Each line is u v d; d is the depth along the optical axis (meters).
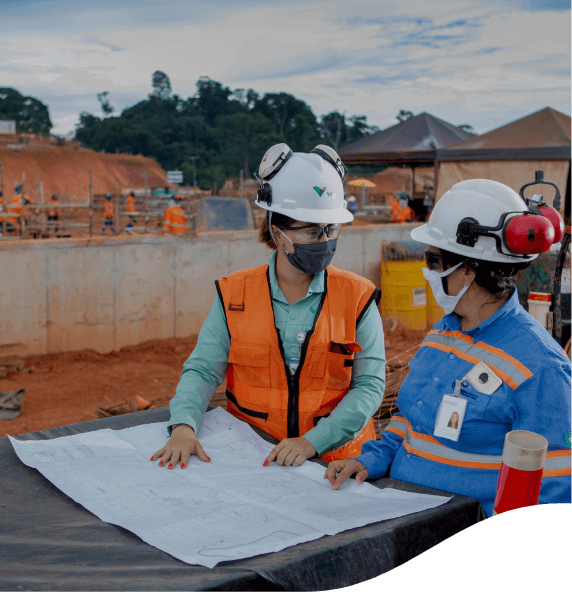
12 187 75.06
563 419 1.62
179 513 1.65
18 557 1.43
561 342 2.77
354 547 1.45
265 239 2.50
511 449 1.36
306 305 2.42
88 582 1.28
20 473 1.99
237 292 2.46
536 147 13.51
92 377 8.17
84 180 86.75
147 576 1.30
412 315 10.47
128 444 2.21
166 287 9.62
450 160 14.61
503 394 1.70
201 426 2.37
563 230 2.47
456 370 1.80
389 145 19.34
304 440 2.20
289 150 2.34
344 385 2.50
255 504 1.71
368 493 1.83
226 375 2.64
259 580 1.31
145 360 8.94
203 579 1.28
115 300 9.19
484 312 1.80
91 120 183.50
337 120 173.25
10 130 86.88
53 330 8.73
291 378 2.43
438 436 1.77
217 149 169.62
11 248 8.29
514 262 1.72
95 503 1.74
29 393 7.52
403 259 10.35
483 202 1.73
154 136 155.00
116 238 9.12
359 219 29.36
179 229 12.78
